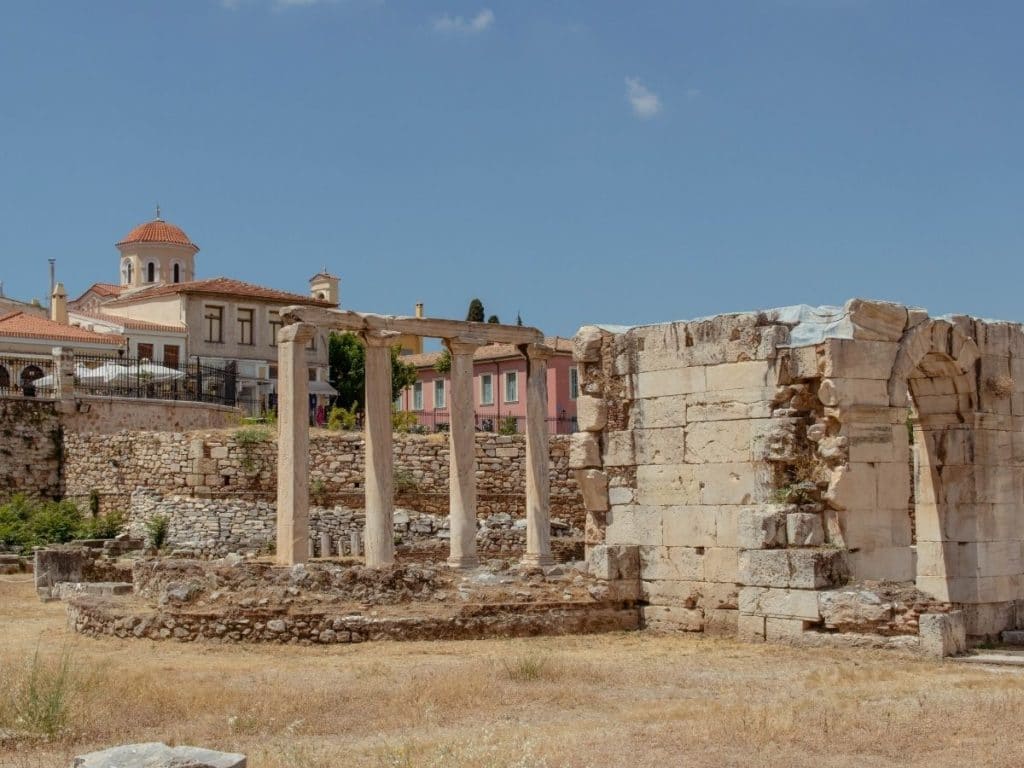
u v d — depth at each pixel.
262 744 18.27
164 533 54.97
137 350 91.88
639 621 31.58
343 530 54.09
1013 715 18.92
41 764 17.02
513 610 30.52
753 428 29.48
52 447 61.91
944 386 30.34
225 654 27.39
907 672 24.09
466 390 40.75
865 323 28.83
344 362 103.00
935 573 30.17
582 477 32.72
